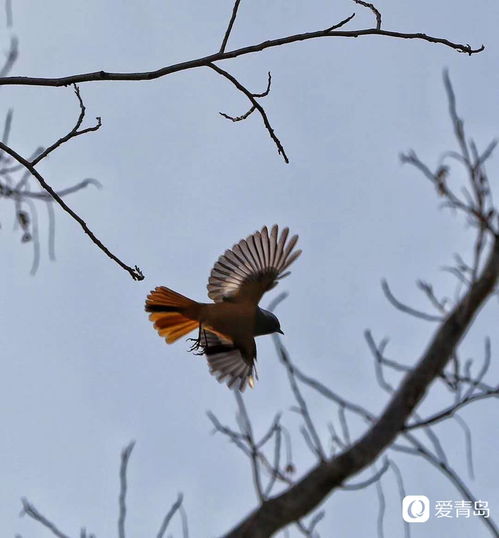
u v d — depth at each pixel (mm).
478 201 8031
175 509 10117
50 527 10953
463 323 6957
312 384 9117
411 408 6906
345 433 9047
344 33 11992
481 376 8836
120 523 10156
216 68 12047
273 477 9484
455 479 8430
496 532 8195
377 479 9312
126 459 10438
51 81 12008
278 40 11922
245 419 8547
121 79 11945
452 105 8758
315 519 9422
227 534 6832
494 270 6926
